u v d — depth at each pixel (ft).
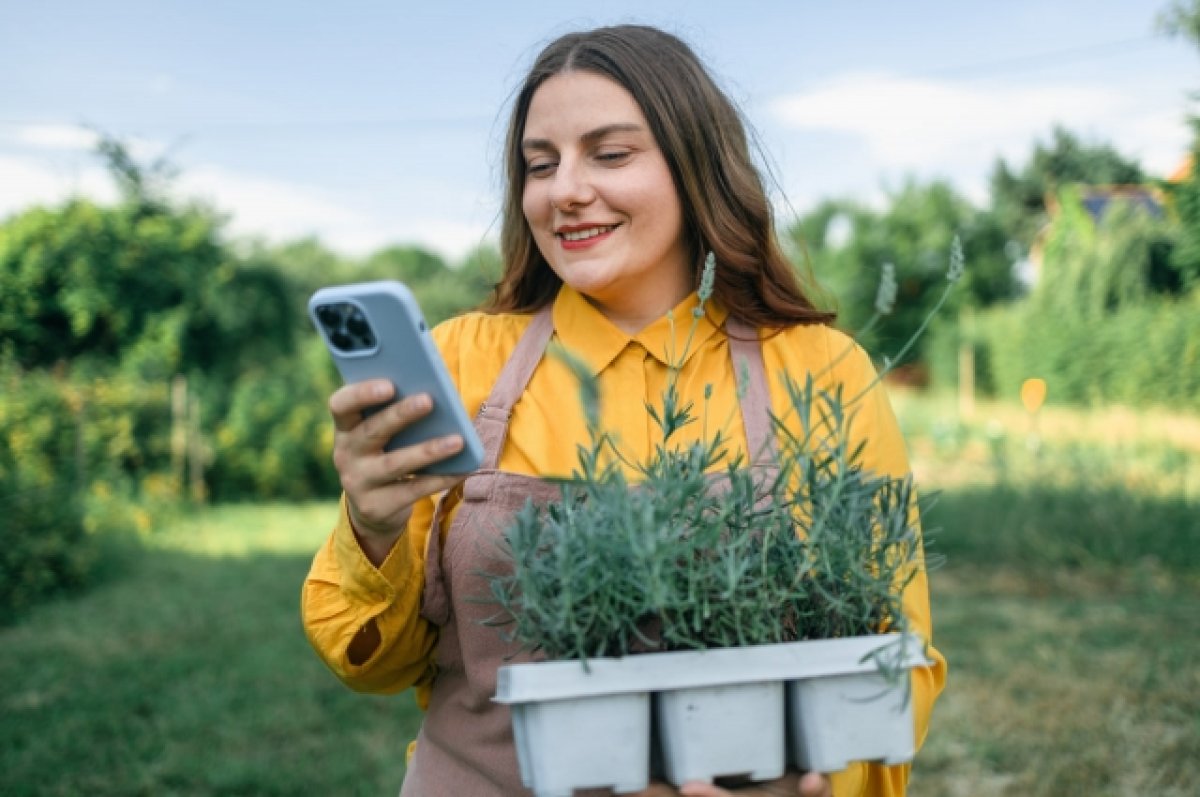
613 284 4.18
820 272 95.20
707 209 4.20
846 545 3.19
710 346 4.31
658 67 4.10
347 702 14.83
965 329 73.97
